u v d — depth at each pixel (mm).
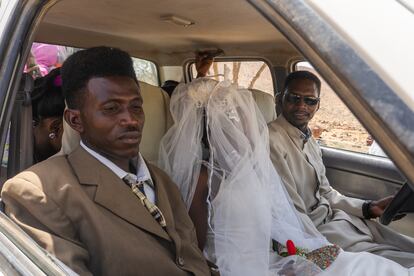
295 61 2920
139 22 2199
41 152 1967
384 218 1843
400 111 635
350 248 2098
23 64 1407
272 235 1741
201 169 1783
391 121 635
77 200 1229
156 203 1471
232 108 1763
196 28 2357
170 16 2045
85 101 1363
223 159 1750
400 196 1727
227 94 1789
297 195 2133
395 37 729
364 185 2809
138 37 2654
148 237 1314
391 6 795
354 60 688
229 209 1640
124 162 1451
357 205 2361
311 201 2365
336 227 2193
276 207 1776
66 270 1036
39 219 1185
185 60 3248
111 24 2252
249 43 2814
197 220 1723
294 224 1825
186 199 1752
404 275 1501
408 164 616
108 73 1355
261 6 801
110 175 1345
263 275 1571
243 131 1784
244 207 1633
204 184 1759
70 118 1434
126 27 2330
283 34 776
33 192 1204
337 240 2131
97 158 1387
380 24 748
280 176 2160
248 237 1608
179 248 1363
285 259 1646
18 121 1712
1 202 1374
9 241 1170
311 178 2369
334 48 707
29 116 1736
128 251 1230
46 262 1037
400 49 711
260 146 1786
